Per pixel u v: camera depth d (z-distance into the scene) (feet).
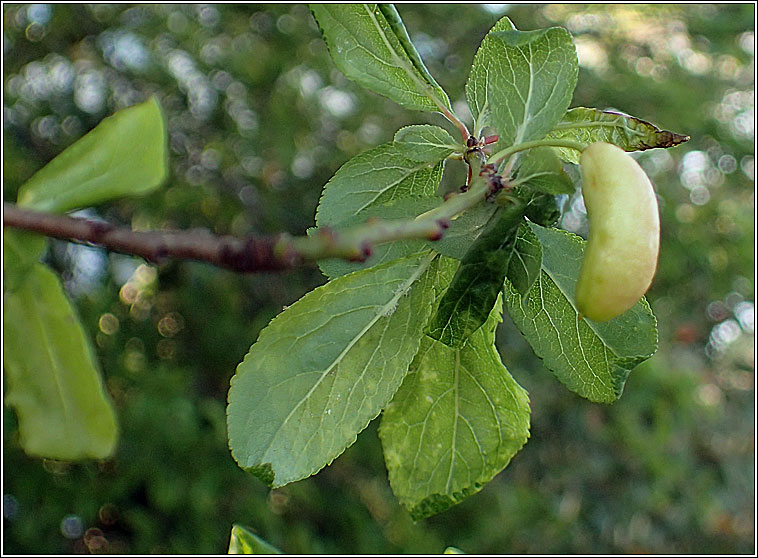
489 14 2.85
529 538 2.68
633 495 2.67
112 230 0.56
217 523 2.28
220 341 2.56
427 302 0.80
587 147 0.72
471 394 0.89
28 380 0.65
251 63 2.50
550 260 0.82
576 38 2.97
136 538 2.41
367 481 2.72
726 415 3.00
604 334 0.83
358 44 0.82
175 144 2.65
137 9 2.55
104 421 0.66
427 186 0.84
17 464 2.19
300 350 0.78
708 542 2.96
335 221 0.82
